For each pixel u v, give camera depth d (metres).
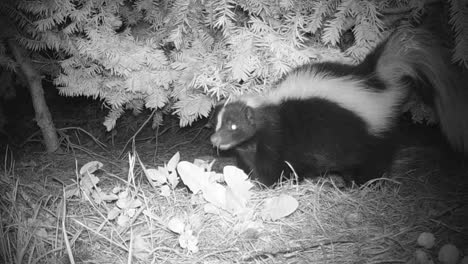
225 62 1.60
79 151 1.91
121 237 1.48
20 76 1.88
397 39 1.65
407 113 1.92
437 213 1.54
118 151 1.92
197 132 2.01
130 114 2.03
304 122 1.66
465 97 1.69
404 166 1.74
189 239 1.46
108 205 1.59
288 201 1.52
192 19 1.59
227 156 1.88
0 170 1.75
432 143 1.86
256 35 1.57
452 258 1.41
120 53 1.63
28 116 2.14
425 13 1.68
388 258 1.43
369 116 1.64
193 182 1.57
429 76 1.66
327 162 1.69
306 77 1.67
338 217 1.54
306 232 1.50
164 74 1.66
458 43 1.54
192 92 1.67
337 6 1.59
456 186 1.66
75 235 1.48
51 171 1.78
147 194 1.61
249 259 1.44
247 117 1.67
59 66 1.84
